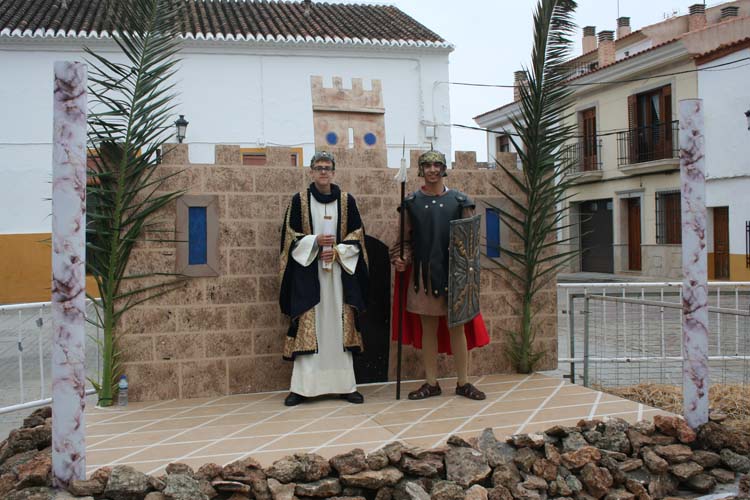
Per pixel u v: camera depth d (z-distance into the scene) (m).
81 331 3.90
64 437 3.88
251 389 6.14
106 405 5.70
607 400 5.63
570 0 6.62
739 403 6.18
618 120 24.86
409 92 18.31
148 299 5.89
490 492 4.15
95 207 5.71
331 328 5.79
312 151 17.69
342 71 17.91
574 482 4.39
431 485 4.26
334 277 5.81
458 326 5.85
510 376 6.72
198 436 4.75
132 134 5.73
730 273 20.20
